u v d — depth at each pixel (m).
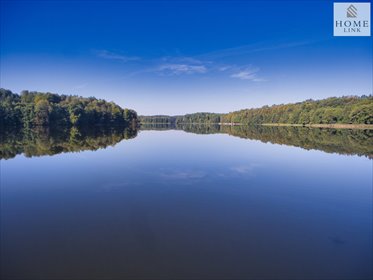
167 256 8.29
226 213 12.02
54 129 69.94
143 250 8.62
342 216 11.90
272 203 13.50
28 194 14.62
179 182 17.27
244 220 11.26
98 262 7.90
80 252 8.48
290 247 8.98
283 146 36.50
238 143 40.78
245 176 19.11
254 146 36.53
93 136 53.25
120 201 13.51
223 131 85.94
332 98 107.88
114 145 36.81
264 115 139.62
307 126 102.00
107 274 7.30
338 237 9.82
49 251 8.54
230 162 24.17
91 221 11.01
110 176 18.66
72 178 18.06
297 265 7.89
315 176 19.27
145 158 25.88
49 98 94.62
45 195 14.45
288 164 23.53
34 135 51.12
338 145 37.66
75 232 9.94
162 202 13.43
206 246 8.94
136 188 15.80
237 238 9.59
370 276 7.40
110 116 98.31
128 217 11.44
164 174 19.42
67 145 36.03
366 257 8.41
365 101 82.75
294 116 110.81
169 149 32.78
